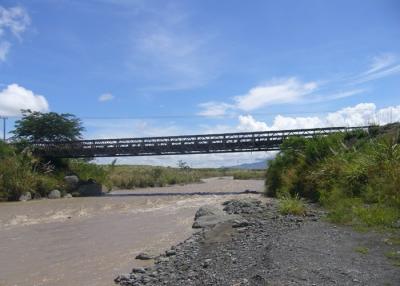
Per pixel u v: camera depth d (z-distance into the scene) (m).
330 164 22.95
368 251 10.05
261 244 12.01
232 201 27.50
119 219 23.67
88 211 28.53
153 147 49.06
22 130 55.25
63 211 28.66
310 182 23.84
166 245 15.54
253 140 46.44
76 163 55.19
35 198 40.59
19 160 42.44
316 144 26.92
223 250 12.34
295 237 12.08
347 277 8.14
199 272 10.16
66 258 13.94
